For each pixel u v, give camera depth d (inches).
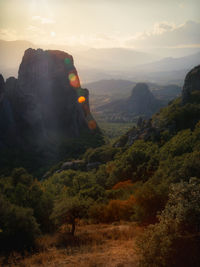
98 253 655.8
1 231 751.1
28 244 794.8
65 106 7126.0
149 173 1843.0
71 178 2647.6
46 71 7062.0
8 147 5546.3
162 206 856.9
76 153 5944.9
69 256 668.1
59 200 1061.8
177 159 1405.0
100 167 3038.9
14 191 1140.5
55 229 1019.3
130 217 1010.1
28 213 844.6
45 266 611.8
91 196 1407.5
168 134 3053.6
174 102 4192.9
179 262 423.5
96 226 1007.6
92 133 7854.3
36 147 5733.3
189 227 458.9
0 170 4621.1
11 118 5718.5
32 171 4909.0
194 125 3102.9
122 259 579.5
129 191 1405.0
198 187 489.4
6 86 6112.2
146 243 456.8
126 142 4168.3
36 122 6008.9
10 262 672.4
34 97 6245.1
